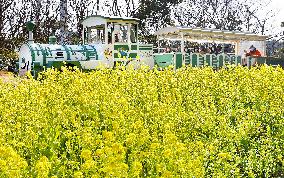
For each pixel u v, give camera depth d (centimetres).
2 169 446
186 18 5903
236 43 2764
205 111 771
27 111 720
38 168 456
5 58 2752
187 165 496
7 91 898
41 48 1833
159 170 488
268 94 987
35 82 1004
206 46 3691
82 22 2156
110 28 2039
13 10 4109
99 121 694
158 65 2200
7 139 591
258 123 757
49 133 637
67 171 503
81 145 558
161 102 854
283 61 2664
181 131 675
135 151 528
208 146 598
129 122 668
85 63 1891
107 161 473
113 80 1011
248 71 1236
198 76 1159
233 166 578
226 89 1029
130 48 2066
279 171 703
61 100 792
